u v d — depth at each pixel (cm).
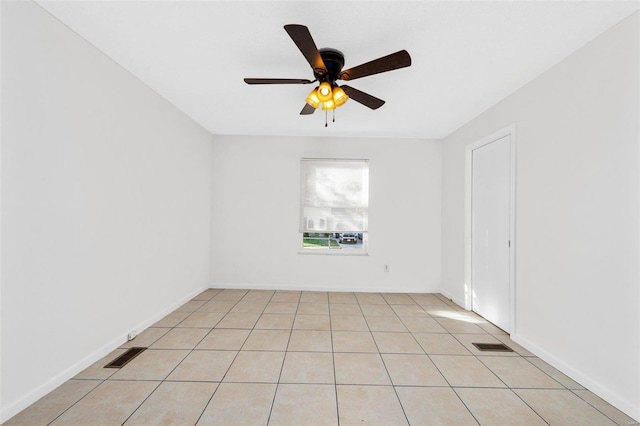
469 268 359
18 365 166
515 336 268
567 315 213
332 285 443
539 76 245
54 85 185
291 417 165
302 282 444
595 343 191
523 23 182
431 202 445
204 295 405
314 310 350
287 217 445
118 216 245
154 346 249
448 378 207
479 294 340
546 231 234
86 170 211
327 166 449
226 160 445
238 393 186
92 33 200
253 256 444
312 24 185
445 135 430
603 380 185
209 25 189
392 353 244
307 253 445
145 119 279
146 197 284
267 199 446
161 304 314
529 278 252
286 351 244
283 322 309
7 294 160
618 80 179
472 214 360
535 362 231
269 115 358
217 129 420
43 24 176
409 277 443
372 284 443
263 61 233
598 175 191
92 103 215
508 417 168
